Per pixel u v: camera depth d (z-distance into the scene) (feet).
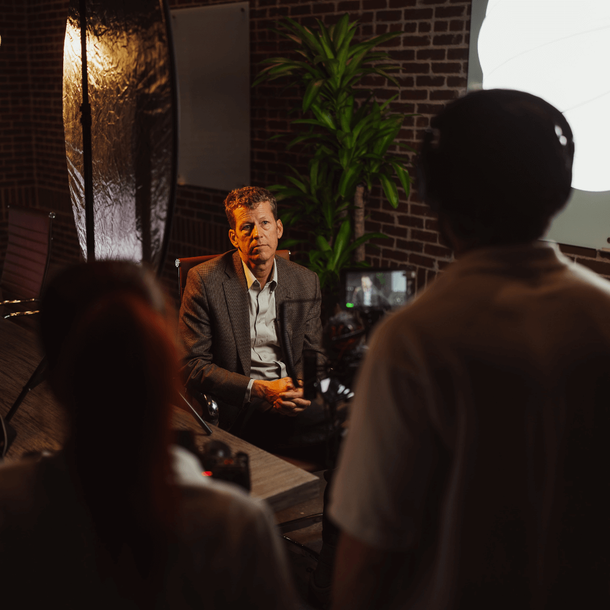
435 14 10.61
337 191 10.88
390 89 11.60
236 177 15.01
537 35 9.07
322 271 10.26
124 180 4.45
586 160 8.98
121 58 4.22
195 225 16.53
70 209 20.31
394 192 9.94
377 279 3.37
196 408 7.08
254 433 6.55
